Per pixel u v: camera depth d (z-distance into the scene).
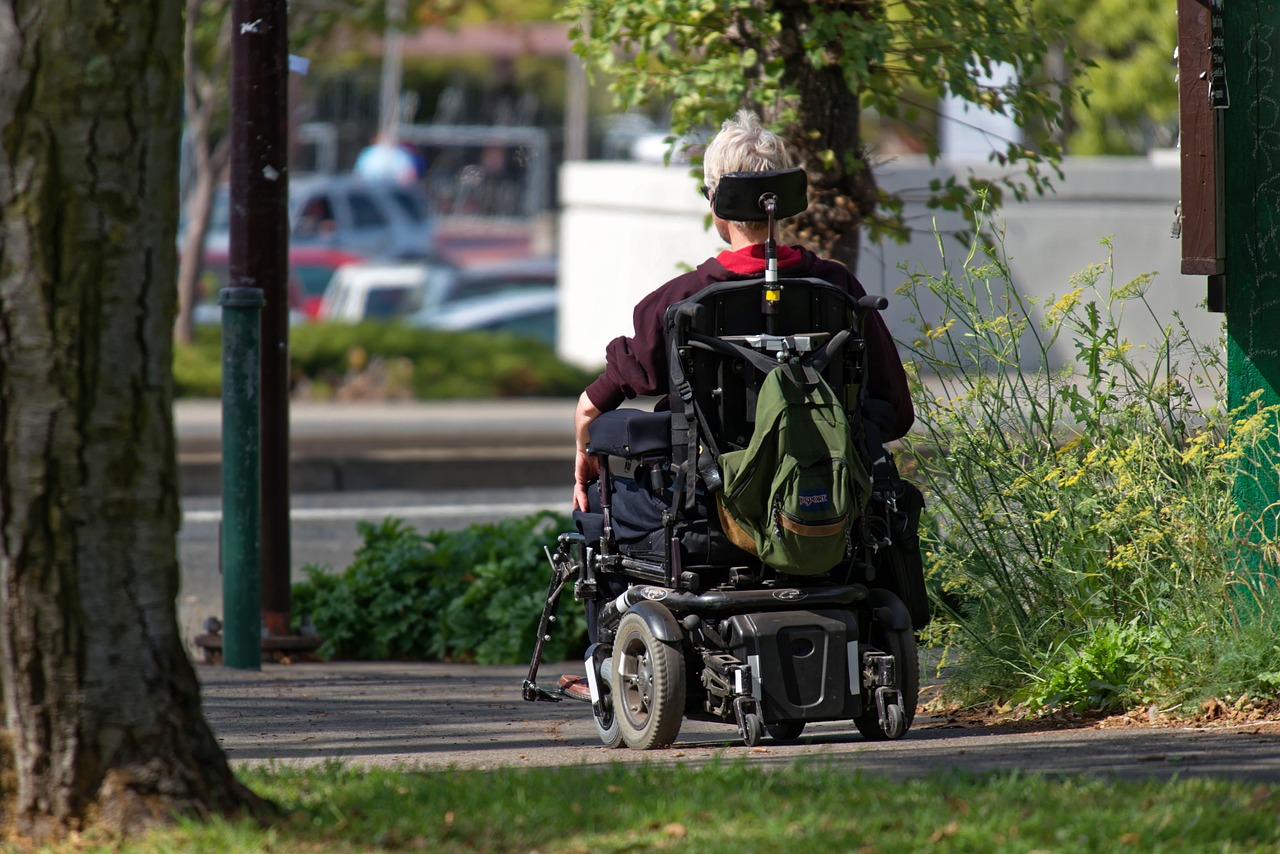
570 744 14.96
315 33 62.69
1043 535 16.08
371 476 42.31
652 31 19.97
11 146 10.00
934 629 16.27
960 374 16.69
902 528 13.48
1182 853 9.59
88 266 10.09
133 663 10.49
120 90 10.07
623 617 13.95
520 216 143.62
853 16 19.56
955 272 42.12
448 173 144.75
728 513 12.91
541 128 149.25
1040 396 16.92
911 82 23.08
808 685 13.17
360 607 23.95
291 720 17.00
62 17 9.96
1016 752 12.93
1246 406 15.23
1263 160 15.05
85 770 10.40
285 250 21.84
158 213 10.32
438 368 63.22
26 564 10.26
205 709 17.81
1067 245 55.12
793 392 12.62
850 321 13.26
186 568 31.38
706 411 13.05
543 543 23.84
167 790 10.51
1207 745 12.99
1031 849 9.71
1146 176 55.56
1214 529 15.03
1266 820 10.13
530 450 45.50
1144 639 15.10
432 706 18.09
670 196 61.25
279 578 22.69
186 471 40.66
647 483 13.75
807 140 20.81
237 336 21.36
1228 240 15.28
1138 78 59.03
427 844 10.21
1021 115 21.17
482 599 23.50
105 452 10.29
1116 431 15.80
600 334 65.12
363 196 102.75
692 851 9.79
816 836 10.00
